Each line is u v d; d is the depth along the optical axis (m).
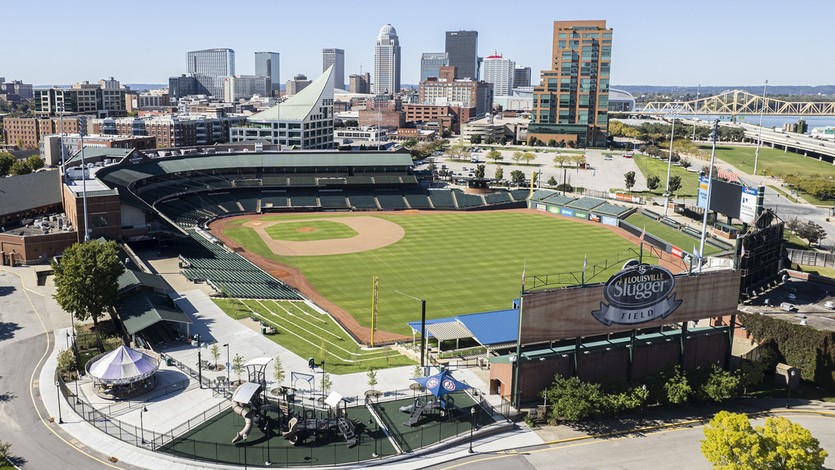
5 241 121.38
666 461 63.34
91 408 69.25
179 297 107.94
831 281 125.06
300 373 76.31
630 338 79.62
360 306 116.19
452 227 186.88
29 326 92.31
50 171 167.62
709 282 80.62
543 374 74.06
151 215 157.12
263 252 154.00
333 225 186.25
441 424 68.75
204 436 64.44
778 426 56.34
